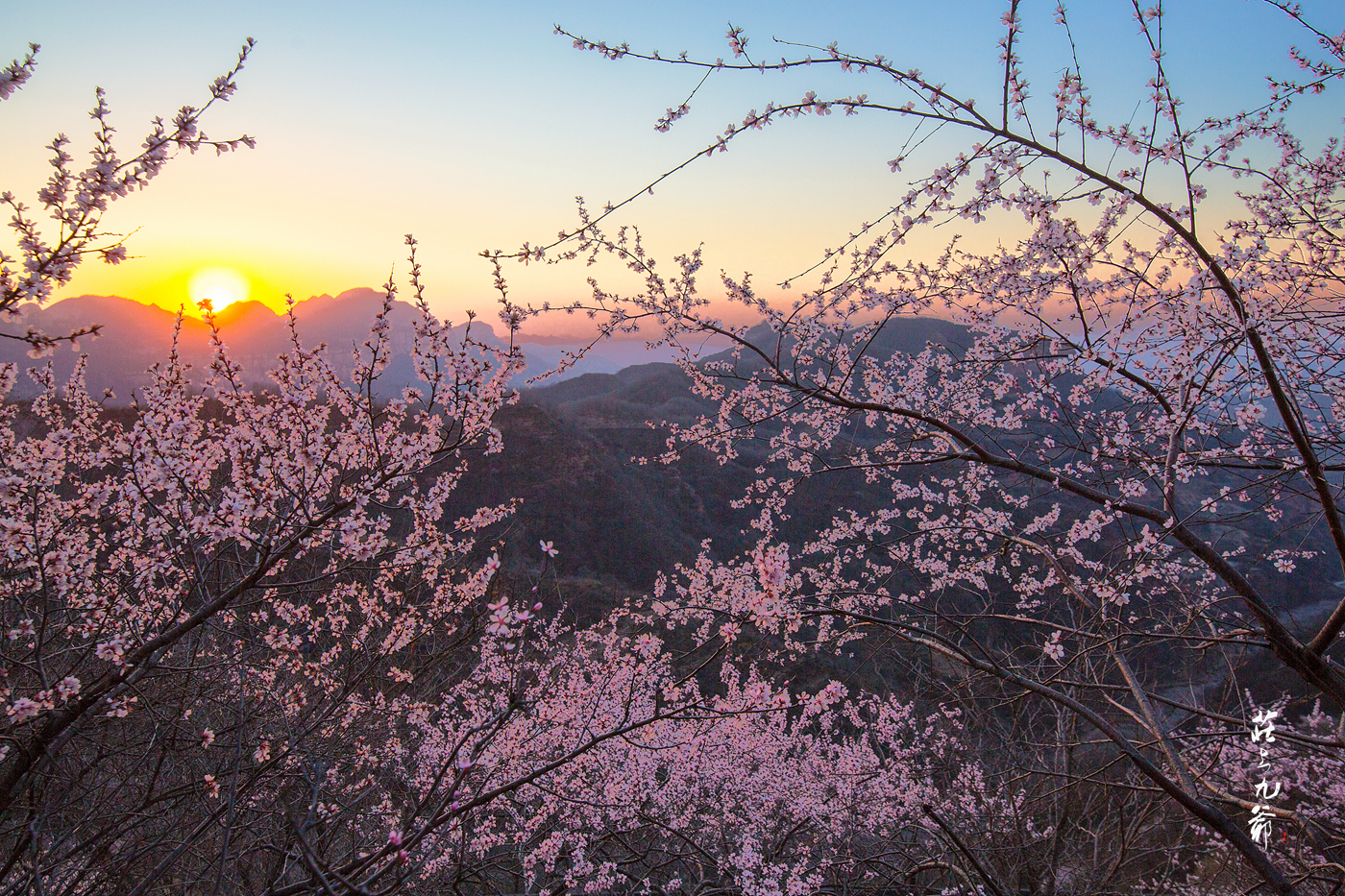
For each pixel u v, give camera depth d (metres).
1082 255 4.78
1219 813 3.90
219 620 4.71
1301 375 5.08
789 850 8.18
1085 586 5.91
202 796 4.48
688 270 5.51
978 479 6.58
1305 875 5.68
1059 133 4.48
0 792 3.25
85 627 4.23
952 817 8.53
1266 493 5.00
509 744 5.81
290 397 4.37
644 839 7.73
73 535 3.89
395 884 3.43
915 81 4.45
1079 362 5.06
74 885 3.89
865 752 8.62
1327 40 4.28
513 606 3.33
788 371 5.98
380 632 5.76
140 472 3.74
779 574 3.35
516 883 7.11
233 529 3.76
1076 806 10.01
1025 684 4.70
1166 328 5.02
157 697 4.39
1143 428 5.38
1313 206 4.98
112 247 3.01
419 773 6.27
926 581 7.64
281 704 4.64
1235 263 4.45
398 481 4.27
